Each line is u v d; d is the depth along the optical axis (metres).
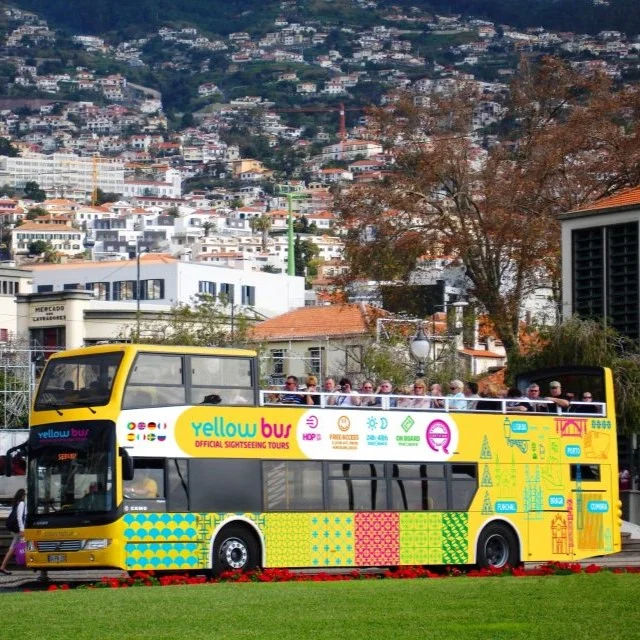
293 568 42.34
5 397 79.81
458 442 45.72
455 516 45.25
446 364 93.19
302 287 171.75
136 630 26.66
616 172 91.31
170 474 40.50
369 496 43.72
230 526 41.38
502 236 89.06
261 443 42.06
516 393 48.25
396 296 96.12
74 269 165.75
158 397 40.69
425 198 93.38
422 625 27.34
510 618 28.23
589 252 69.00
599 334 65.75
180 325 107.25
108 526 39.56
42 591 34.84
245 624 27.42
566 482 47.78
